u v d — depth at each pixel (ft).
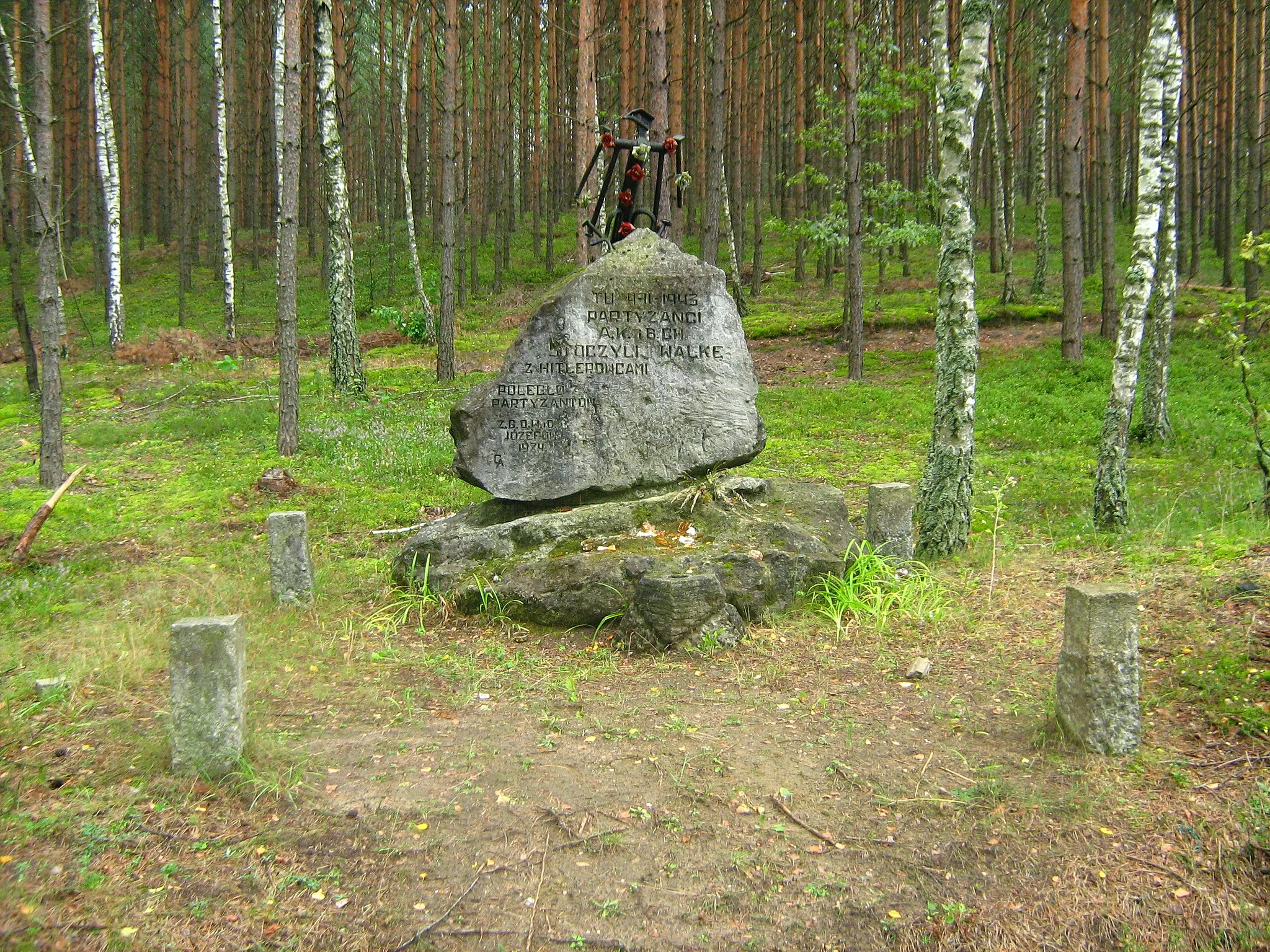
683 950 11.86
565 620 22.88
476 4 118.52
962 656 20.31
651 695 18.80
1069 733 15.92
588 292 26.86
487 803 14.83
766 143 137.39
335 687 19.53
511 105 114.62
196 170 135.13
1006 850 13.42
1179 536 27.04
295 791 14.90
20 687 18.63
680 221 73.00
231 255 84.84
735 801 14.80
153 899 12.05
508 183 129.18
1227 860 12.73
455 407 27.37
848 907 12.50
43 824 13.23
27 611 24.08
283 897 12.42
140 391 60.18
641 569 22.82
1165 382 44.27
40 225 36.22
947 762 15.76
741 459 27.68
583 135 69.77
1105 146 67.36
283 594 24.90
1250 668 17.06
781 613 23.06
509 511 27.45
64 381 64.59
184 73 108.47
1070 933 11.94
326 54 59.31
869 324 77.25
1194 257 88.48
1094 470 39.55
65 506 34.96
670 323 27.25
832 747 16.46
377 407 55.52
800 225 71.41
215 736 14.94
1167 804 13.99
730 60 98.68
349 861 13.30
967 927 12.10
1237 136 97.76
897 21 98.27
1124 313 29.63
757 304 92.53
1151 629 19.58
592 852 13.61
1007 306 75.05
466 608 23.94
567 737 17.07
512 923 12.23
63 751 15.78
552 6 122.01
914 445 45.75
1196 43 99.71
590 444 26.86
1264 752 14.76
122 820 13.57
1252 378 55.01
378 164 142.31
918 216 77.71
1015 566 26.35
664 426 27.17
